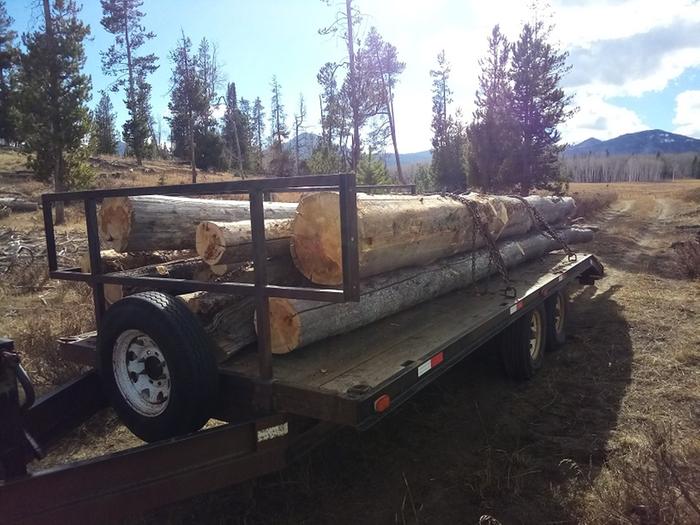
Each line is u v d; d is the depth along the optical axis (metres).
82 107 20.73
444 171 40.22
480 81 25.59
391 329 3.79
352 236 2.50
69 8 20.05
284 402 2.71
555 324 6.39
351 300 2.51
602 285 10.55
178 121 51.34
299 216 3.24
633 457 3.80
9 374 2.33
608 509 3.15
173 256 4.46
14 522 1.97
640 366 5.85
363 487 3.57
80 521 2.12
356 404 2.43
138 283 3.27
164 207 3.81
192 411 2.81
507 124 24.39
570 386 5.37
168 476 2.37
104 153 53.06
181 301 3.04
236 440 2.59
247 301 3.38
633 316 7.97
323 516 3.25
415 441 4.22
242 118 62.19
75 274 3.65
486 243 5.54
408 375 2.87
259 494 3.45
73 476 2.10
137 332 3.01
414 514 3.22
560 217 9.70
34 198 22.95
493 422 4.55
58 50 19.83
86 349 3.57
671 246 15.93
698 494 3.22
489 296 4.95
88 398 3.51
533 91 23.88
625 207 34.88
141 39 42.31
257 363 3.05
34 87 19.91
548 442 4.17
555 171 24.59
